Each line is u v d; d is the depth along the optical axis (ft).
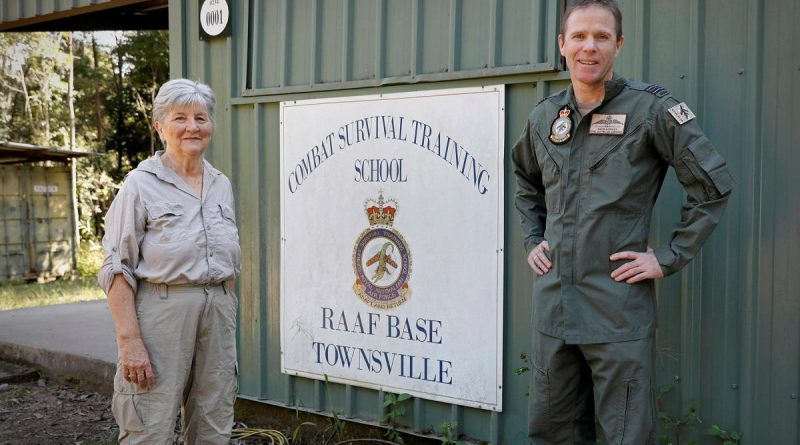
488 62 11.00
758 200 9.13
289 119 13.03
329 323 12.74
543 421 8.76
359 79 12.35
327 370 12.81
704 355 9.59
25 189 39.58
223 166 14.11
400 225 11.85
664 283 9.84
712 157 7.71
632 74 9.97
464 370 11.35
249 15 13.55
